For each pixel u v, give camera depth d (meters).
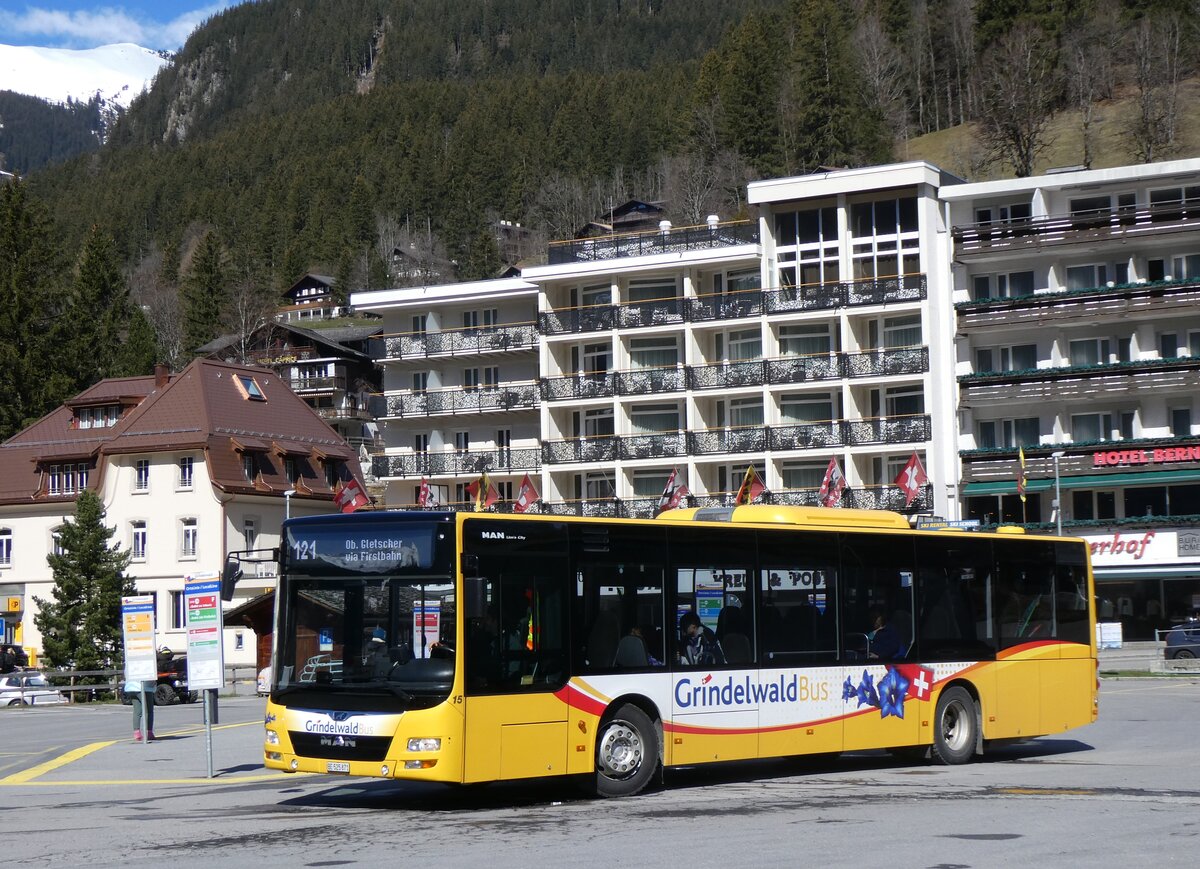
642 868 11.94
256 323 143.38
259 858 12.87
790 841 13.38
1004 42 143.88
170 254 194.88
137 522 75.44
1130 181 65.31
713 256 70.50
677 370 70.56
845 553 20.19
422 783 19.69
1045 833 13.75
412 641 16.27
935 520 22.41
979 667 21.70
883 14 175.25
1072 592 23.45
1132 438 63.69
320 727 16.47
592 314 72.75
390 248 192.88
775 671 19.08
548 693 16.72
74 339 93.19
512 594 16.61
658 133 187.75
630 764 17.53
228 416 77.25
